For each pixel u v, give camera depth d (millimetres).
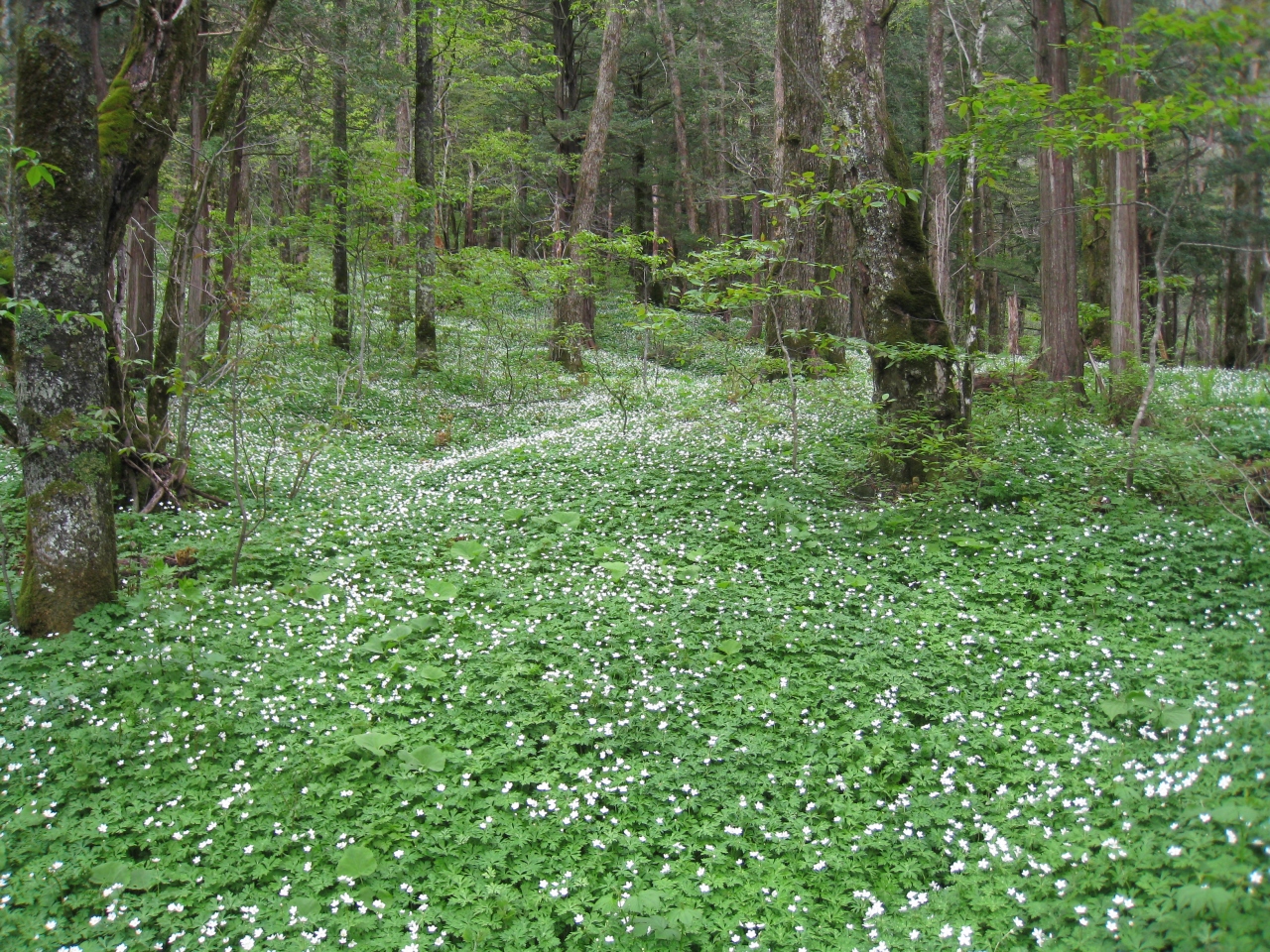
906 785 5020
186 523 9039
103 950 3777
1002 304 45312
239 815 4660
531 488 10383
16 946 3811
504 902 4125
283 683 5980
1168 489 8891
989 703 5727
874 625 6688
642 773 5027
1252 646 5926
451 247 38281
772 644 6406
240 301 10766
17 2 6215
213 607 7094
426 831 4602
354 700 5793
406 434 15305
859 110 9672
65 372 6484
